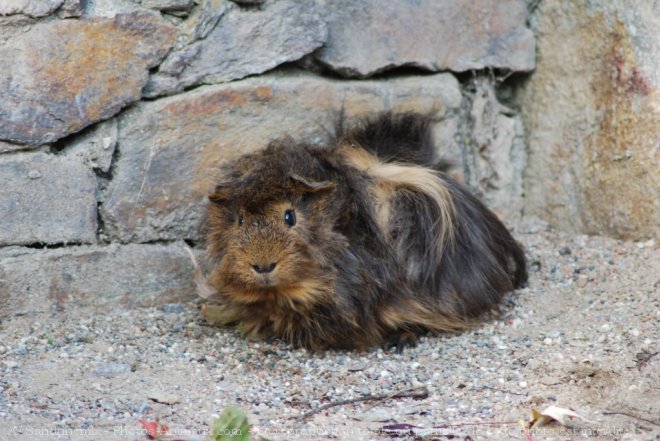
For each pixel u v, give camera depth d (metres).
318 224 8.85
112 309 10.08
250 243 8.55
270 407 8.15
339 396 8.40
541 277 10.80
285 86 10.41
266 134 10.45
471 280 9.86
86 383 8.47
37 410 7.84
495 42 11.59
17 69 9.20
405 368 8.95
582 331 9.47
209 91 10.08
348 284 9.09
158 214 10.17
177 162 10.13
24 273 9.59
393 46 10.97
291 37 10.33
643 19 10.68
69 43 9.36
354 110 10.84
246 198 8.68
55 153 9.64
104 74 9.58
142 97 9.91
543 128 12.00
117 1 9.57
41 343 9.30
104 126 9.79
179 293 10.38
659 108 10.55
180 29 9.88
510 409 7.99
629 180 10.96
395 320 9.47
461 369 8.87
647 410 7.80
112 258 9.98
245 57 10.21
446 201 9.84
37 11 9.13
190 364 9.03
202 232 9.96
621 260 10.78
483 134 11.79
